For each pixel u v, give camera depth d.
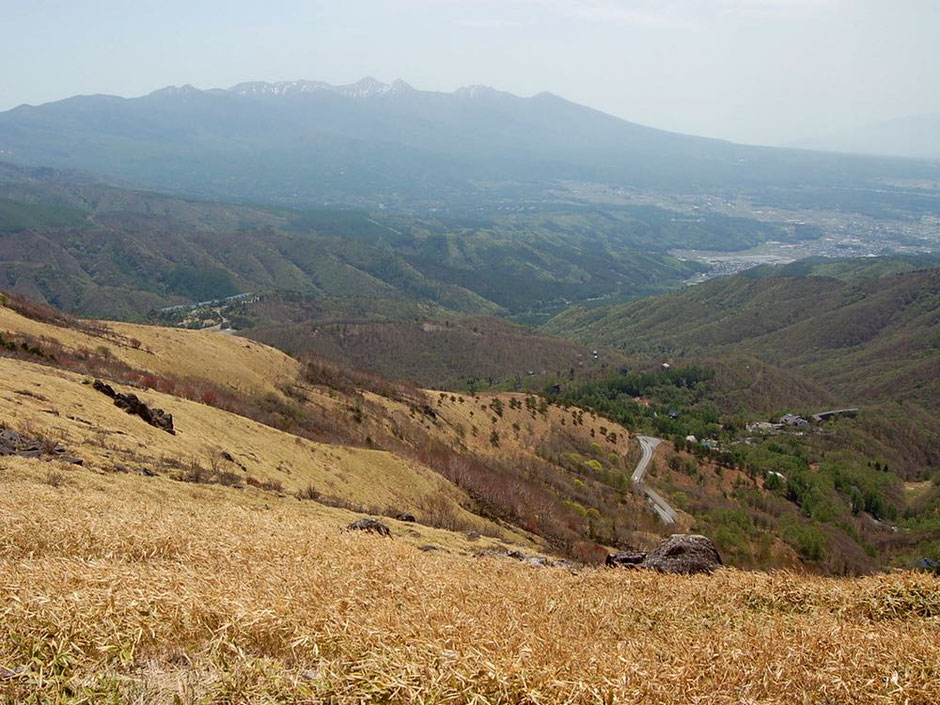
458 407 138.50
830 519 115.50
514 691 7.62
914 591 15.33
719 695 8.41
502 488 81.50
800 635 11.80
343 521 32.59
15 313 76.69
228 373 97.25
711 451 153.00
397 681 7.44
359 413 103.44
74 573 10.56
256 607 9.48
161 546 14.90
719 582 17.45
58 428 32.44
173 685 7.57
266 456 51.56
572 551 62.94
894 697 8.82
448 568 17.84
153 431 40.84
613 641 11.39
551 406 157.38
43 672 7.22
